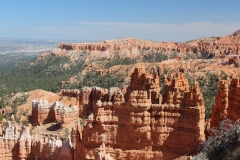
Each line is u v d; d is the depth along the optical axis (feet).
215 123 173.37
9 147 199.31
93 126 165.17
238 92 161.27
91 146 164.55
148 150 159.94
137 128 160.15
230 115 167.53
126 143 161.68
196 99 155.53
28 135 200.54
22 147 197.16
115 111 164.45
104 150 160.66
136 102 160.86
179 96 160.86
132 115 160.35
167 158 156.76
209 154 137.08
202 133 155.02
